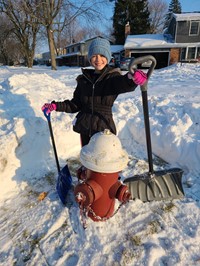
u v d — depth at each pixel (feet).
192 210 7.09
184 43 78.23
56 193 8.07
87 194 5.87
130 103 14.55
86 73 7.05
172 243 6.01
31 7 66.18
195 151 9.37
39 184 8.66
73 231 6.54
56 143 10.44
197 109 12.84
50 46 67.00
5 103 12.12
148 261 5.58
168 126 10.82
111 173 6.01
